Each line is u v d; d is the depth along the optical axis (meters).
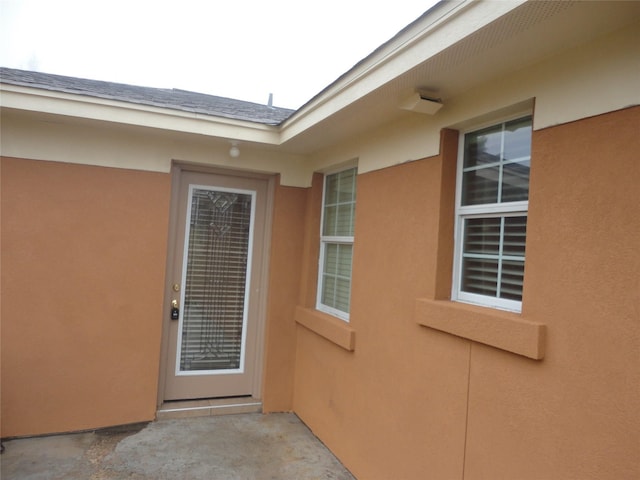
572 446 1.84
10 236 3.85
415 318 2.82
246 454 3.82
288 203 4.83
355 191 4.10
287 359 4.86
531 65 2.16
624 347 1.68
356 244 3.69
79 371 4.06
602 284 1.77
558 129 2.00
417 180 2.96
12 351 3.86
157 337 4.32
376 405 3.24
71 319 4.03
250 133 4.20
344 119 3.30
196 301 4.72
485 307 2.46
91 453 3.70
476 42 1.96
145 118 3.82
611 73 1.79
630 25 1.72
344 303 4.14
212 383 4.79
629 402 1.65
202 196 4.72
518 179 2.38
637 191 1.67
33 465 3.47
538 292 2.05
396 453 2.98
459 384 2.47
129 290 4.21
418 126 2.99
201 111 3.97
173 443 3.94
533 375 2.03
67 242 4.01
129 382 4.23
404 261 3.03
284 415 4.74
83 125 4.01
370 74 2.66
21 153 3.87
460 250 2.75
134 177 4.21
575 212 1.90
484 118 2.52
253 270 4.93
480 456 2.30
